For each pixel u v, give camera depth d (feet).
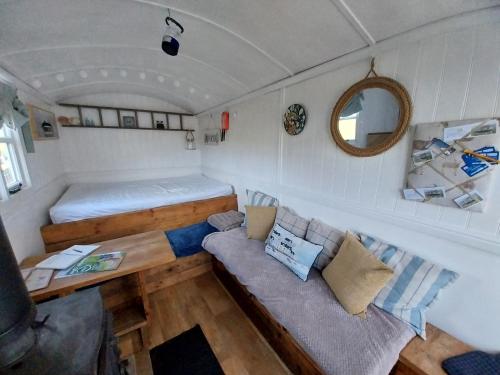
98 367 2.74
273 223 7.50
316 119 6.22
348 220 5.75
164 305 6.73
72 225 7.88
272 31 5.06
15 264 2.31
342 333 3.91
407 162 4.41
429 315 4.39
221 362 4.97
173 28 4.85
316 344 3.75
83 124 11.91
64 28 5.13
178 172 15.33
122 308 5.59
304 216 7.08
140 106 13.32
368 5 3.75
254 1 4.21
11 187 5.89
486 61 3.36
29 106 7.63
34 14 4.45
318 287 5.10
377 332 3.92
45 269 4.70
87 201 8.71
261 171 8.89
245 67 7.10
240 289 6.47
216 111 12.06
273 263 6.07
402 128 4.32
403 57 4.27
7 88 5.65
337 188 5.90
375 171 4.99
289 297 4.79
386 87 4.51
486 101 3.41
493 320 3.66
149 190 10.76
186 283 7.78
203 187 11.23
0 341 2.11
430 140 3.95
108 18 4.92
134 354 5.16
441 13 3.53
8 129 6.17
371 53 4.67
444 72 3.79
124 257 5.26
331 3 3.88
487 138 3.37
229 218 9.41
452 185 3.77
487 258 3.63
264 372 4.76
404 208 4.58
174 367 4.86
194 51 6.61
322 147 6.16
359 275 4.41
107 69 8.28
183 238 8.38
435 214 4.14
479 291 3.76
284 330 4.66
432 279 4.09
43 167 8.48
